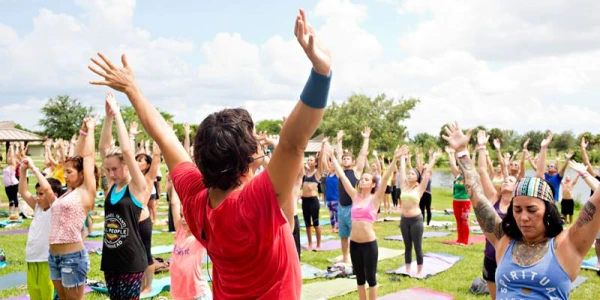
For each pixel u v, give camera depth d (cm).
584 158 1053
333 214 1355
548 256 307
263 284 189
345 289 775
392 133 4628
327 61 164
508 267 321
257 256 186
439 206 2228
